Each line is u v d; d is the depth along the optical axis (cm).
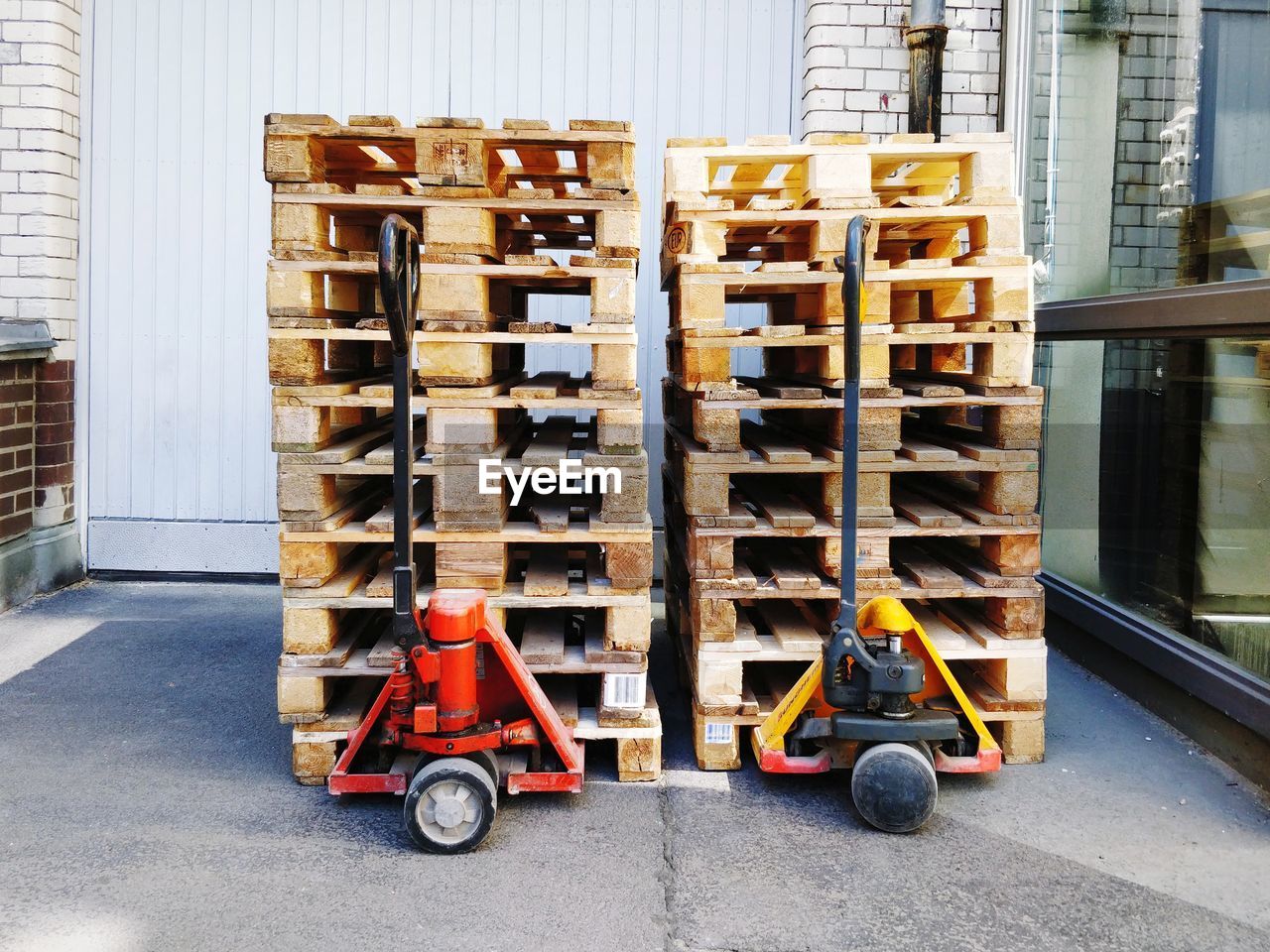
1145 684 435
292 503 347
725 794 350
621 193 347
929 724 326
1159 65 448
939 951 261
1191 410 414
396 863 302
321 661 350
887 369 361
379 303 435
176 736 397
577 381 485
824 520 378
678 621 466
